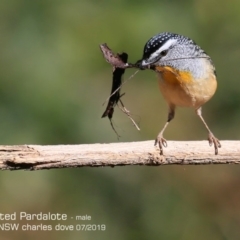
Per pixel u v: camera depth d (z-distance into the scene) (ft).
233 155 29.40
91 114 44.27
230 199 48.91
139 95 50.24
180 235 45.75
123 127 48.34
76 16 44.80
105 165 28.35
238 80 47.85
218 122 48.57
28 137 41.34
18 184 43.52
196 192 48.26
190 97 33.81
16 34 43.52
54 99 42.32
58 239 45.03
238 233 47.11
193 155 29.25
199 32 47.11
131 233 45.03
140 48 44.34
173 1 46.73
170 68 32.58
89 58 44.27
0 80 42.29
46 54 43.14
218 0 47.26
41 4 44.55
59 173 44.39
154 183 47.21
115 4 45.60
